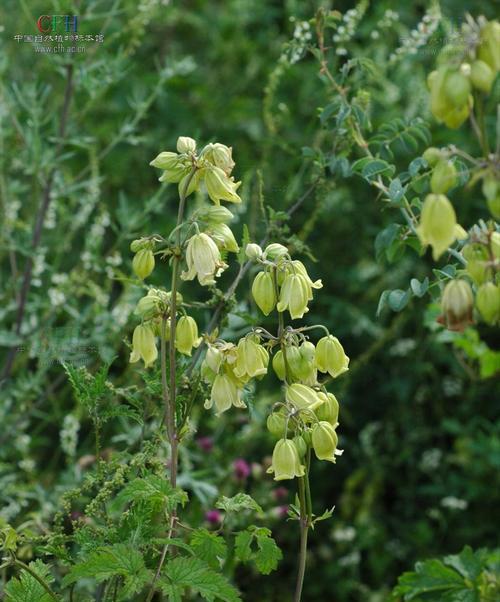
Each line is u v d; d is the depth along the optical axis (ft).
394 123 3.26
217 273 2.57
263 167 4.19
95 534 2.74
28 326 3.97
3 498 3.76
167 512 2.69
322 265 5.07
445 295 2.43
